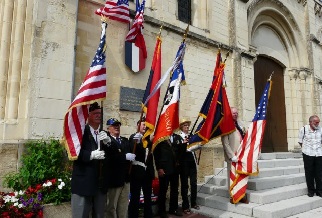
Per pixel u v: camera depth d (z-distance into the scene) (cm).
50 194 456
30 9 554
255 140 613
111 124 458
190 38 855
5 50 536
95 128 407
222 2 998
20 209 414
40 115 529
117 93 674
